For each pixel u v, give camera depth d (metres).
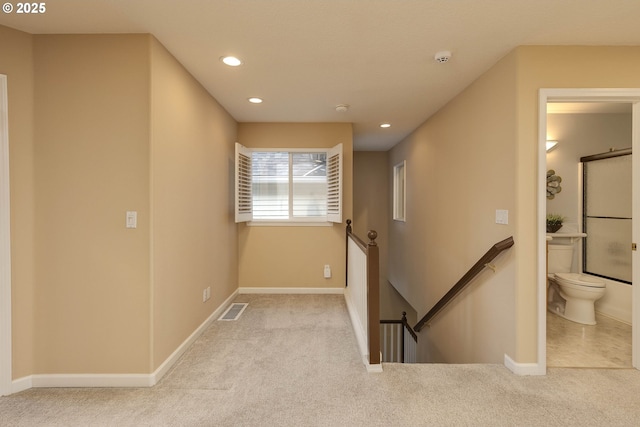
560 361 2.36
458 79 2.68
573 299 3.33
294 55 2.26
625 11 1.73
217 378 2.08
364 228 6.45
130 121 1.97
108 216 1.98
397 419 1.67
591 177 3.71
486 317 2.55
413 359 4.96
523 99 2.10
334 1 1.66
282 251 4.13
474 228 2.72
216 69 2.49
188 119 2.53
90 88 1.96
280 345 2.59
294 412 1.73
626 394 1.90
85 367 1.99
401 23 1.86
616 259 3.43
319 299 3.87
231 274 3.80
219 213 3.33
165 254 2.17
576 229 3.81
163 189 2.13
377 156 6.48
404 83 2.77
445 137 3.37
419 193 4.30
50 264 1.97
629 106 3.53
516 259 2.13
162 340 2.13
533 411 1.74
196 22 1.85
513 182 2.15
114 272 1.99
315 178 4.22
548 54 2.10
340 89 2.91
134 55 1.97
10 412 1.72
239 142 4.08
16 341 1.92
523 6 1.69
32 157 1.94
